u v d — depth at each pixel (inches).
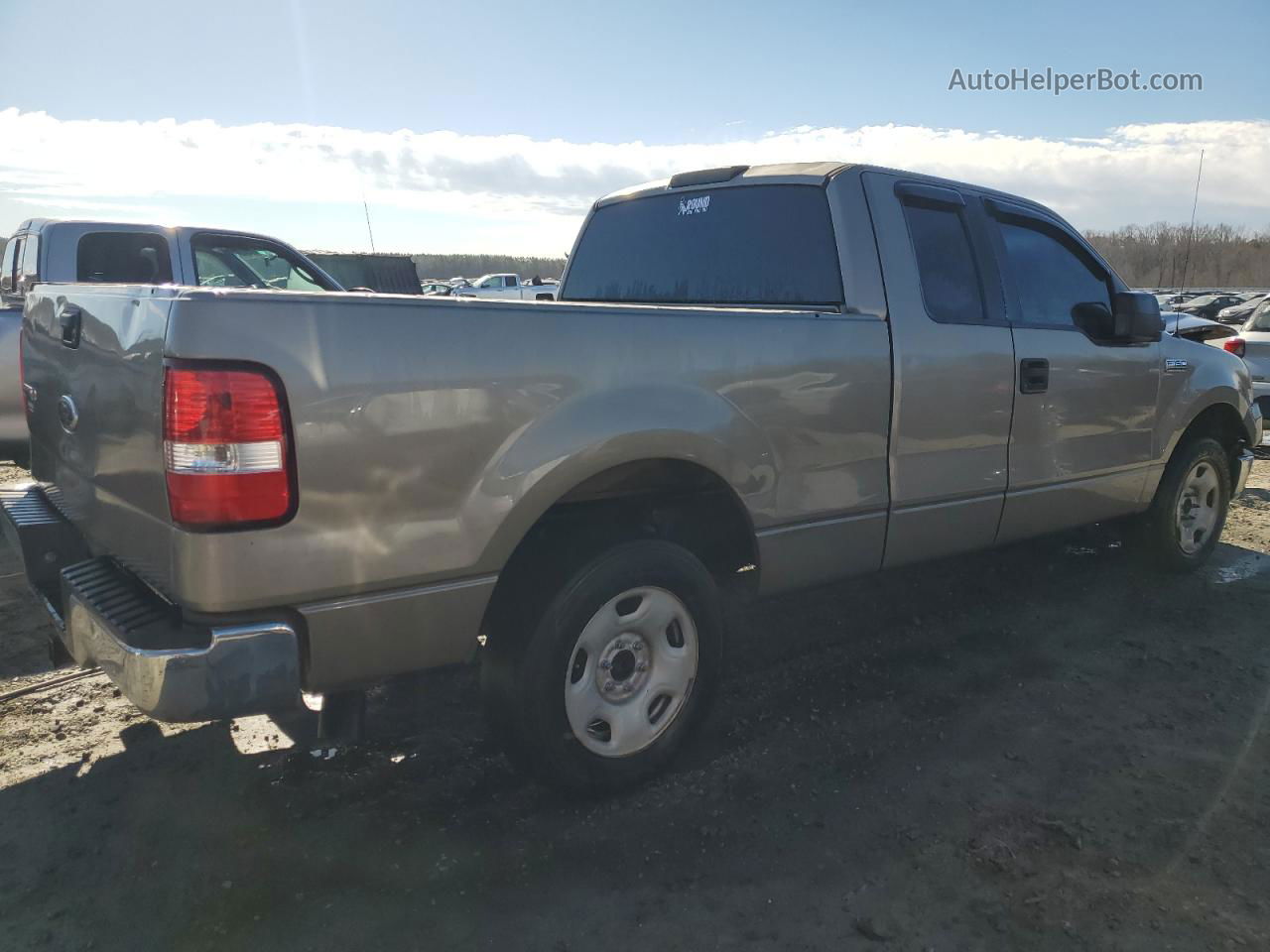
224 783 117.0
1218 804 113.3
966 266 150.1
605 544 110.6
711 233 156.3
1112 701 142.3
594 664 110.1
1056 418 160.2
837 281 136.8
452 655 100.0
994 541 158.1
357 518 90.2
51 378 118.0
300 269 306.7
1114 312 167.5
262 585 86.7
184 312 83.0
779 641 165.8
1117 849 104.1
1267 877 99.3
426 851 103.3
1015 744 128.7
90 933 90.1
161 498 87.6
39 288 123.9
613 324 105.9
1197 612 181.3
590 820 109.6
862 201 138.8
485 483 97.0
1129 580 200.2
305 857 102.0
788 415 122.6
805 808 112.3
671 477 118.4
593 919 92.8
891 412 134.8
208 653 85.1
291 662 88.4
